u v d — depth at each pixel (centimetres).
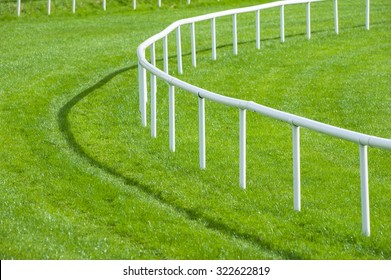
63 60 2336
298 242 1116
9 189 1318
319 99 2006
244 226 1171
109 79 2122
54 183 1351
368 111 1906
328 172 1447
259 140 1659
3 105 1855
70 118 1766
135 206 1248
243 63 2359
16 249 1066
